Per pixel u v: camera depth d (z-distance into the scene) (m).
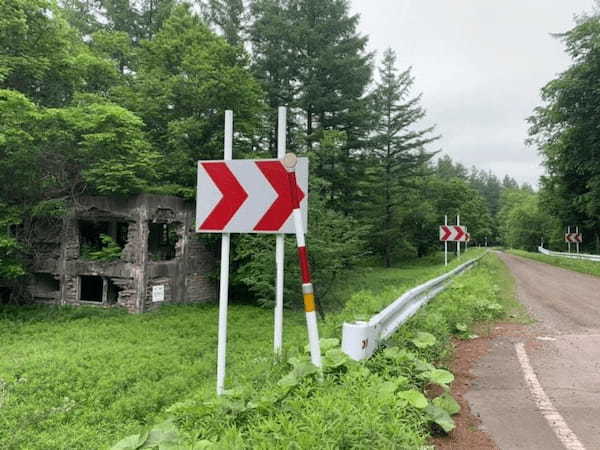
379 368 4.36
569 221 34.69
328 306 13.68
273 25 23.70
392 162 37.44
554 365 5.64
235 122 17.75
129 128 14.23
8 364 8.02
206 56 17.30
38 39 15.09
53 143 14.05
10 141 12.85
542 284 16.89
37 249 15.94
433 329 6.41
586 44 25.92
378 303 8.01
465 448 3.25
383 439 2.74
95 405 6.61
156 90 17.97
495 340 7.13
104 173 13.73
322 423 2.81
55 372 7.71
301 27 23.14
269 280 13.15
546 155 31.83
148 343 10.48
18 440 5.39
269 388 3.66
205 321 13.35
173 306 15.59
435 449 3.21
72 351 9.34
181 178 17.39
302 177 4.15
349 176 26.77
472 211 64.94
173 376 7.85
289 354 4.73
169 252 19.48
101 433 5.72
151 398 6.70
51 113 12.87
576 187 32.09
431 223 47.12
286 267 12.43
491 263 27.27
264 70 24.72
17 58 14.10
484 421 3.79
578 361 5.84
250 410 3.29
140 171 15.08
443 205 53.03
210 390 4.57
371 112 27.06
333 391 3.41
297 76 24.81
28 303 15.64
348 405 3.06
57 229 15.64
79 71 16.73
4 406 6.33
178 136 16.94
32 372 7.59
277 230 4.15
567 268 27.14
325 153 22.38
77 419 6.19
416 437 2.94
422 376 4.21
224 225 4.26
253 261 14.37
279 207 4.15
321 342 4.73
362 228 13.68
